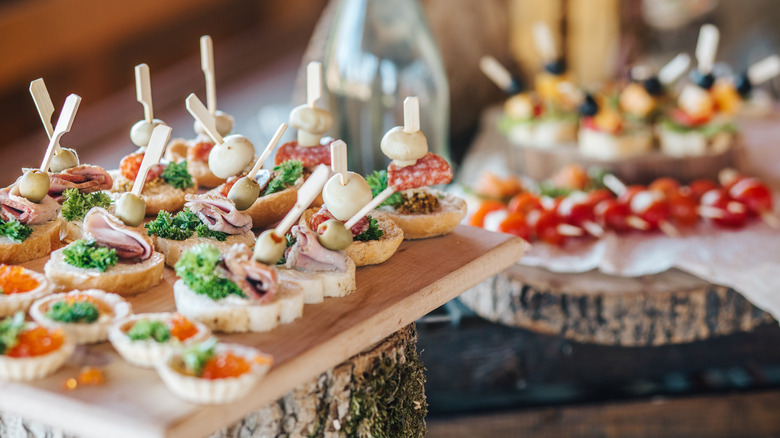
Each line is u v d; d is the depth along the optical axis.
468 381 2.89
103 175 2.09
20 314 1.43
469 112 4.96
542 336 2.85
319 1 8.30
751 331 2.96
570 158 3.56
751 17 5.88
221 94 6.68
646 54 5.64
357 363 1.73
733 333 2.95
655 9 5.59
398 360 1.84
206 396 1.31
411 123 1.97
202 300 1.60
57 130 1.88
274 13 8.29
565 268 2.72
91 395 1.35
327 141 2.27
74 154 2.13
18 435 1.73
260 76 7.22
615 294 2.57
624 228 2.96
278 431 1.69
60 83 5.94
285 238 1.71
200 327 1.50
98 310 1.55
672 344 2.94
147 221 2.16
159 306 1.70
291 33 8.31
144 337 1.43
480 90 4.95
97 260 1.72
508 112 3.94
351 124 3.22
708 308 2.62
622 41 5.28
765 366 3.12
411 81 3.20
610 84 4.21
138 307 1.69
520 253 2.16
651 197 2.98
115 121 5.92
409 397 1.90
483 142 4.38
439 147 3.36
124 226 1.77
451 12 4.70
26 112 5.64
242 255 1.61
